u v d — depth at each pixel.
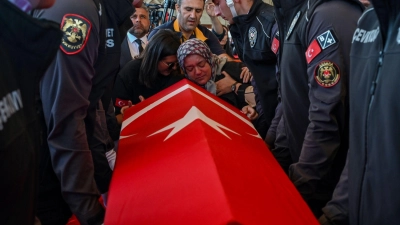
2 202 0.59
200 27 3.05
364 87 0.86
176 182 0.91
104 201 1.60
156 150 1.17
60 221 1.31
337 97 1.14
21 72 0.69
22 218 0.65
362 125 0.86
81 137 1.14
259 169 1.03
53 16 1.07
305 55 1.30
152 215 0.83
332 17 1.18
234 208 0.71
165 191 0.89
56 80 1.07
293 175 1.25
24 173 0.64
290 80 1.37
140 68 1.97
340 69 1.15
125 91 2.03
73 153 1.12
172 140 1.18
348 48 1.15
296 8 1.36
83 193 1.14
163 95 1.79
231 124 1.47
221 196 0.75
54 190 1.27
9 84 0.63
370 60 0.84
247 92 2.07
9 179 0.60
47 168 1.23
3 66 0.62
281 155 1.67
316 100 1.19
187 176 0.91
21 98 0.67
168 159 1.06
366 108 0.83
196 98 1.52
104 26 1.23
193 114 1.31
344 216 0.98
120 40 1.36
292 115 1.39
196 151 1.01
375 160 0.80
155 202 0.87
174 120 1.38
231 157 1.01
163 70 1.96
